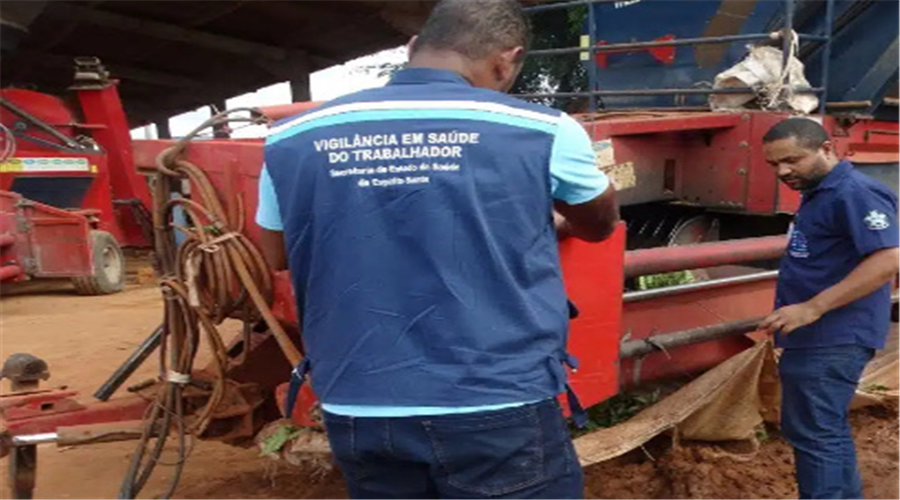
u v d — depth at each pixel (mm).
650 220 6059
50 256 9656
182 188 3828
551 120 2152
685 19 6199
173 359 3492
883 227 3129
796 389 3416
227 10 20859
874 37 5602
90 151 10969
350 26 22547
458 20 2234
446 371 2045
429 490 2227
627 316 4148
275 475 4383
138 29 21750
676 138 5344
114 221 11422
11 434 3572
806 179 3332
